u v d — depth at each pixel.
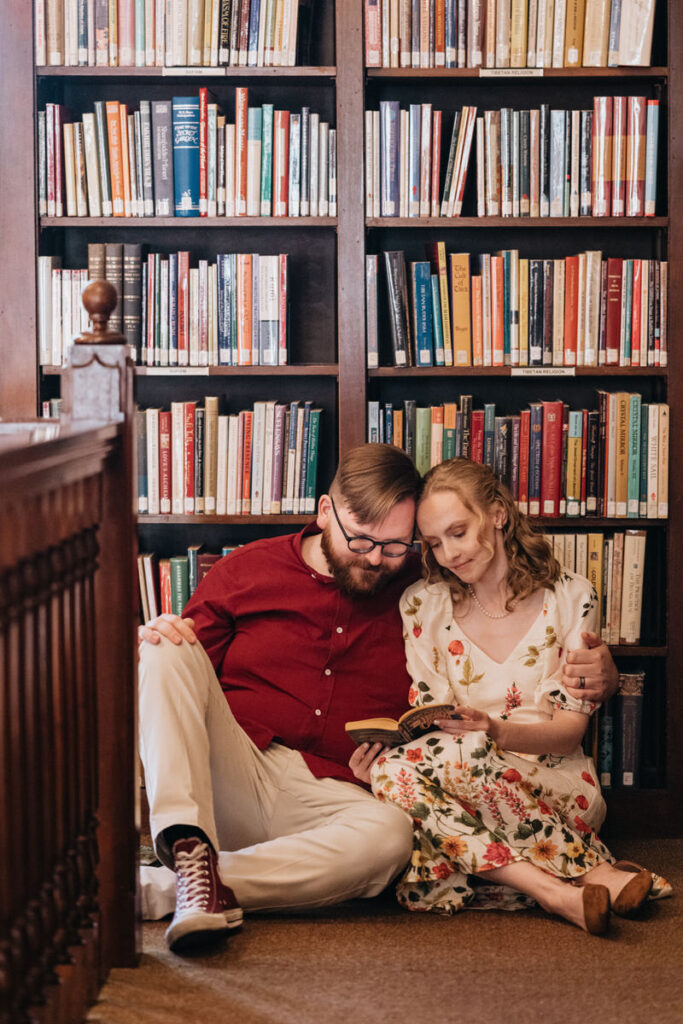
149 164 2.86
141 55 2.83
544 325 2.89
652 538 3.01
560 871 2.26
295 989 1.89
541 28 2.82
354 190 2.83
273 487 2.92
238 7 2.82
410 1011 1.81
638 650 2.89
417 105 2.84
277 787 2.37
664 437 2.87
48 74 2.82
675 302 2.85
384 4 2.81
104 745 1.90
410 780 2.30
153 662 2.19
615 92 3.02
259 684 2.50
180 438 2.91
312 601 2.49
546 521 2.91
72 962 1.63
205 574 2.90
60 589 1.58
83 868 1.76
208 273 2.88
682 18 2.79
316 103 3.04
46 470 1.43
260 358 2.90
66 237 3.08
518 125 2.84
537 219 2.85
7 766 1.33
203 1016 1.77
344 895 2.22
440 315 2.89
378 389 3.09
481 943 2.11
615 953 2.06
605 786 2.95
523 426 2.91
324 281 3.10
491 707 2.46
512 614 2.48
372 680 2.48
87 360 1.86
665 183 2.90
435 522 2.38
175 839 2.12
